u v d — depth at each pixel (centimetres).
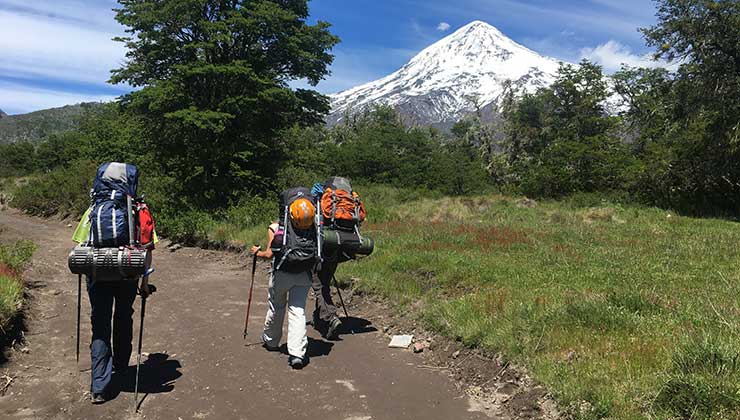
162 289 896
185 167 2228
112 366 484
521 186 3581
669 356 429
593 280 740
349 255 629
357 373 521
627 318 531
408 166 5125
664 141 3025
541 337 502
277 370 523
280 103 2305
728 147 2595
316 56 2406
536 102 6006
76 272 426
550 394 419
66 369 511
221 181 2178
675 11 2669
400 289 774
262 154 2356
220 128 2039
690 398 354
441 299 706
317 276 636
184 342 606
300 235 532
